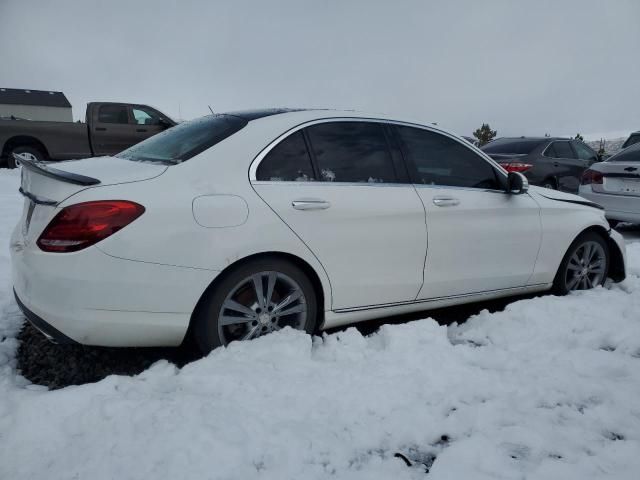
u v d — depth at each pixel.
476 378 2.62
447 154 3.57
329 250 2.92
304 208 2.84
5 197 8.20
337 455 2.02
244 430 2.08
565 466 1.97
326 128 3.14
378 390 2.45
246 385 2.43
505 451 2.08
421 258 3.27
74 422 2.13
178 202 2.54
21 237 2.73
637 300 3.83
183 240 2.52
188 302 2.57
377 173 3.21
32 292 2.45
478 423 2.25
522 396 2.46
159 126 12.34
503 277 3.69
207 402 2.27
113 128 11.87
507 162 9.08
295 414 2.25
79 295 2.38
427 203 3.30
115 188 2.48
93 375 2.81
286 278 2.85
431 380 2.59
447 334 3.34
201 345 2.71
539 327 3.31
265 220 2.72
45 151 11.68
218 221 2.60
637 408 2.38
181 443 1.98
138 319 2.50
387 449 2.11
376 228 3.07
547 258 3.92
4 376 2.67
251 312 2.79
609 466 1.98
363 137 3.25
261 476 1.88
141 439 2.01
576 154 9.87
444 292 3.44
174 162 2.74
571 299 3.76
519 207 3.74
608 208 6.98
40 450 1.99
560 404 2.43
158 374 2.57
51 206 2.45
